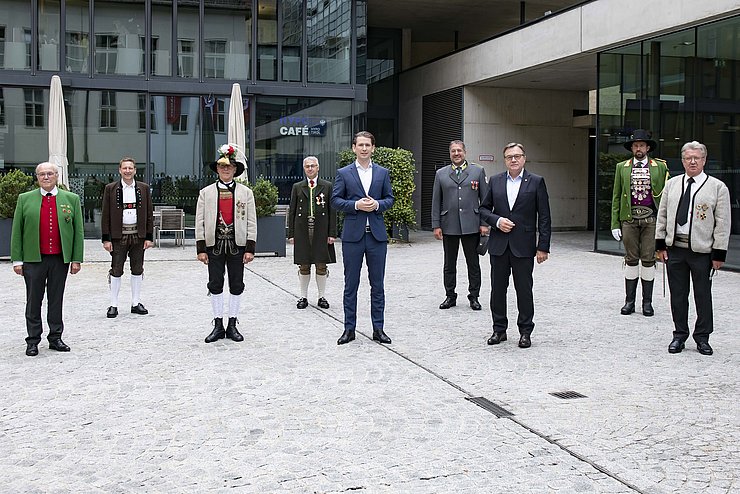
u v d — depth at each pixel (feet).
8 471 14.35
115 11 66.95
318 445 15.72
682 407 18.39
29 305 24.04
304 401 18.95
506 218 25.04
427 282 41.42
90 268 47.26
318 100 71.20
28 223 23.91
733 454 15.19
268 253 58.03
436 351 24.59
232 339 26.43
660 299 35.17
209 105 68.74
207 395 19.52
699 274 24.04
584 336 26.91
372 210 25.50
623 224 31.37
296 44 70.54
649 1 50.62
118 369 22.27
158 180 67.97
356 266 25.94
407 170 66.59
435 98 82.28
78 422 17.31
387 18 87.25
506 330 27.84
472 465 14.57
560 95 79.36
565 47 59.72
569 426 16.94
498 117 77.46
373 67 90.68
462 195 32.37
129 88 66.64
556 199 79.87
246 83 69.51
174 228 61.52
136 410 18.22
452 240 32.68
